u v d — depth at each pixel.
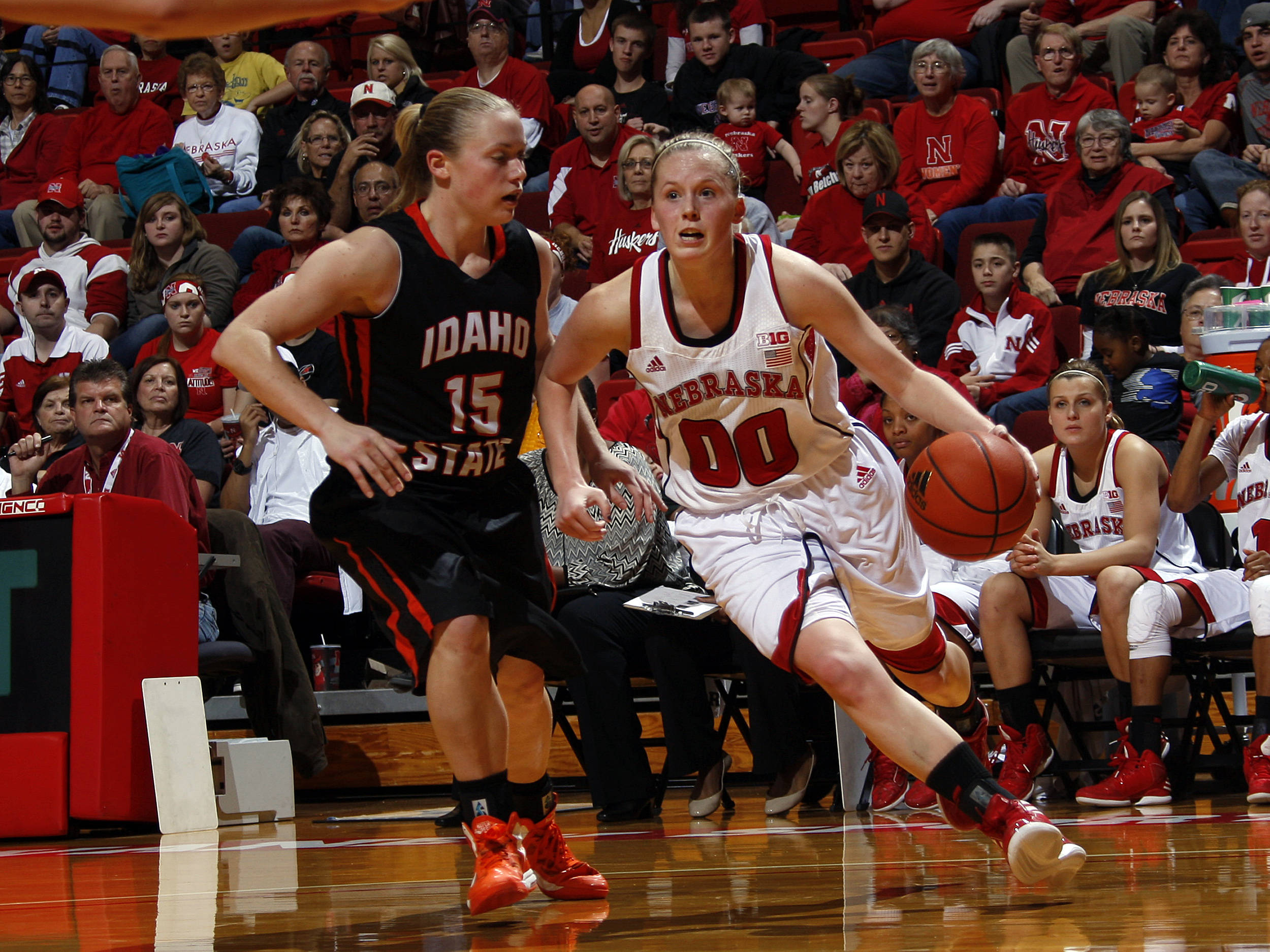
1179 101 12.28
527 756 4.10
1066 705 7.81
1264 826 5.39
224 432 10.89
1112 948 2.72
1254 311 8.10
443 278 3.83
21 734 7.07
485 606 3.76
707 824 6.67
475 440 3.95
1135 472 7.27
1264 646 6.66
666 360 4.07
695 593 7.30
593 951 2.98
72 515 7.09
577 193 13.34
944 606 7.37
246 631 8.41
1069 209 11.25
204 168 15.63
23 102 17.11
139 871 5.28
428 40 17.73
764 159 13.55
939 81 12.63
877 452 4.35
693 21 14.20
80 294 13.43
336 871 5.06
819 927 3.23
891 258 10.50
